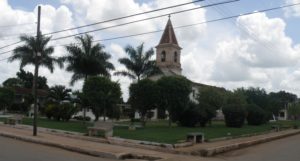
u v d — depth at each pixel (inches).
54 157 564.4
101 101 1237.7
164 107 1349.7
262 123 1882.4
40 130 1010.1
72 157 585.6
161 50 3011.8
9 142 741.9
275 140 1187.3
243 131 1285.7
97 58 1796.3
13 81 3115.2
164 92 1323.8
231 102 2139.5
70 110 1547.7
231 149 830.5
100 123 912.3
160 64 2974.9
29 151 613.9
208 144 840.9
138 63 1994.3
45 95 2573.8
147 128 1220.5
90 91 1235.9
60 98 2733.8
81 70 1811.0
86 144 744.3
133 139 835.4
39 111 2164.1
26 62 1911.9
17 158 518.0
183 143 791.1
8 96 1911.9
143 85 1311.5
